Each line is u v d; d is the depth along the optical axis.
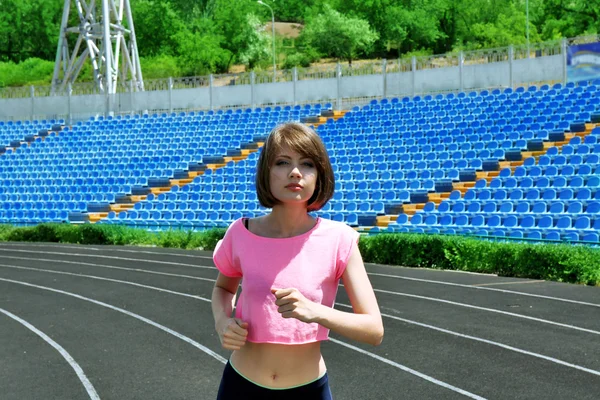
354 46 83.50
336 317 2.93
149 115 42.59
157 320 11.80
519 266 16.31
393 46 92.31
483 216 21.03
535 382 7.73
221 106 42.22
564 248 15.80
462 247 17.84
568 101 29.84
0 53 91.62
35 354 9.65
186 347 9.80
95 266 19.77
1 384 8.20
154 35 88.88
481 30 82.75
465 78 36.88
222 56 85.12
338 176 28.83
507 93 33.28
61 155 38.22
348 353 9.15
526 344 9.51
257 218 3.36
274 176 3.15
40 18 92.12
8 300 14.34
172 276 17.38
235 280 3.44
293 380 3.15
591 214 18.81
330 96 40.06
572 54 33.72
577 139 25.22
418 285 15.17
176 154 36.00
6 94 45.25
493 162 25.52
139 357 9.31
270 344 3.12
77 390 7.89
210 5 96.12
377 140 31.67
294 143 3.15
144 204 30.45
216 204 28.73
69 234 26.98
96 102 44.09
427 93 37.84
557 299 13.02
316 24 84.56
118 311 12.76
